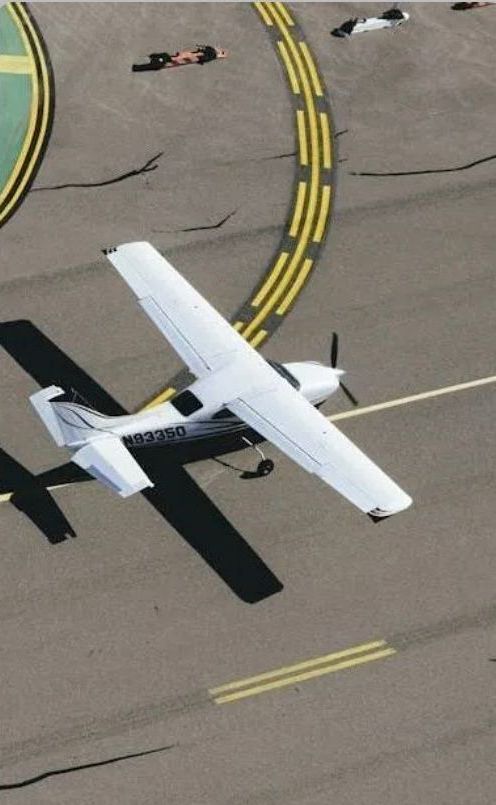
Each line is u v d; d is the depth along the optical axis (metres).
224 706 80.25
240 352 95.56
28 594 86.25
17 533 90.19
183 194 122.38
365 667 83.00
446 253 117.81
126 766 76.69
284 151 128.12
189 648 83.50
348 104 134.75
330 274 115.06
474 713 80.56
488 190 125.19
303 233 119.06
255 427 89.00
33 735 78.06
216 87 135.50
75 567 88.12
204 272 114.31
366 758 77.75
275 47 141.50
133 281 101.12
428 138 131.00
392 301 112.44
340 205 122.44
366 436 99.94
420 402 103.06
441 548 91.19
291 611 86.25
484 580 89.06
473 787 76.50
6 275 112.25
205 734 78.62
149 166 125.06
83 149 126.44
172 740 78.19
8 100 131.38
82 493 93.25
